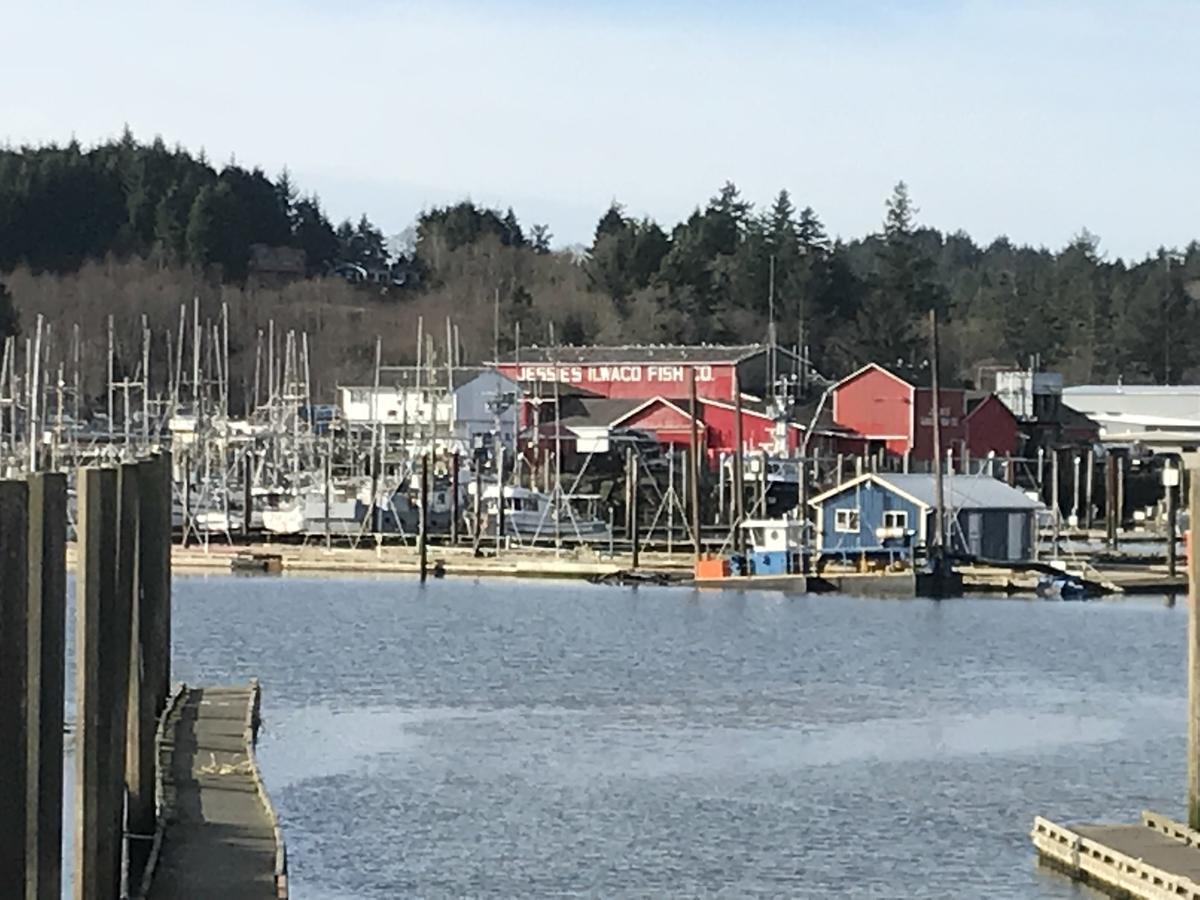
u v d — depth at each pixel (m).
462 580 109.12
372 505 122.50
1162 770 47.69
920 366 179.00
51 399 149.00
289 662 69.44
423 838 38.50
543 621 87.06
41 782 18.86
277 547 117.94
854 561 105.06
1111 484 125.50
